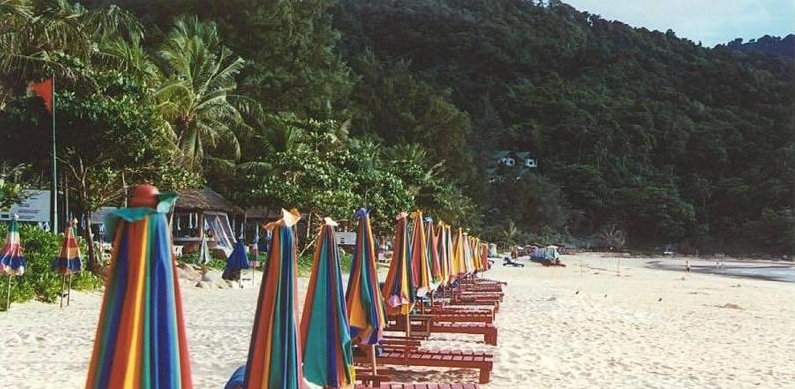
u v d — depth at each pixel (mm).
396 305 9438
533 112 149000
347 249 35375
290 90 46906
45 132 17547
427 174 54406
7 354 9492
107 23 26188
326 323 6211
